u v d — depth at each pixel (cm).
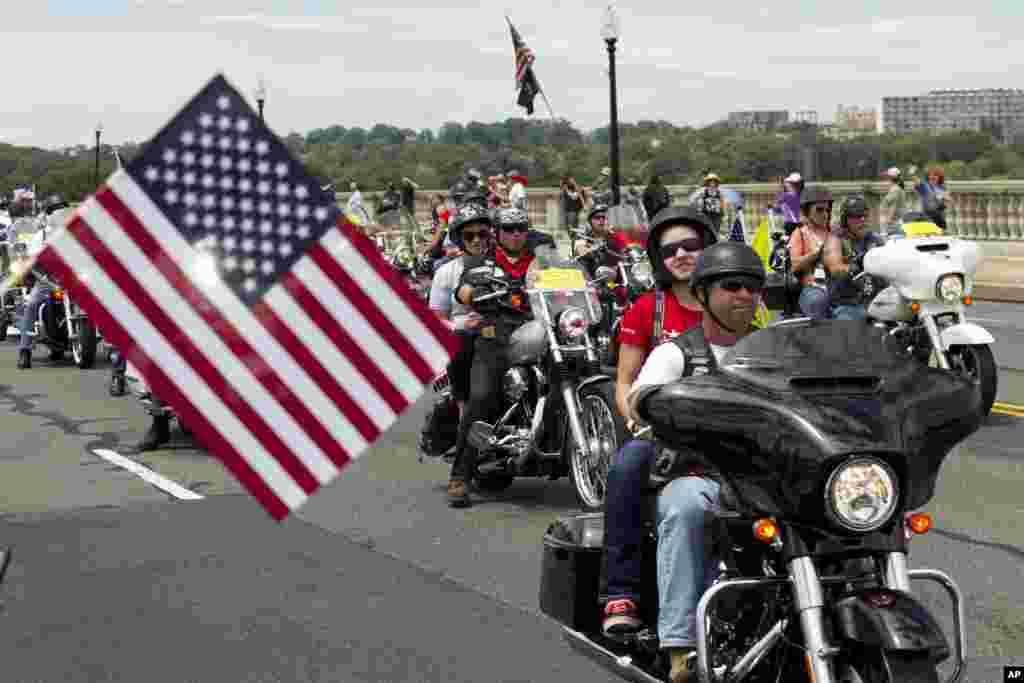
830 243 1580
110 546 1082
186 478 1370
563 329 1112
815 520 521
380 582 969
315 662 799
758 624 573
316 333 460
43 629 870
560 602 707
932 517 1118
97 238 444
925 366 561
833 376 541
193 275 450
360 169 5872
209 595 941
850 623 508
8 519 1188
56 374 2238
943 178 3500
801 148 4562
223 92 446
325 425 466
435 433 1270
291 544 1084
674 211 729
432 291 1216
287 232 456
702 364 633
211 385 456
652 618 666
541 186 5503
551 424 1150
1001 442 1426
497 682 760
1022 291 3108
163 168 445
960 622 565
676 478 625
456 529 1127
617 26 3244
